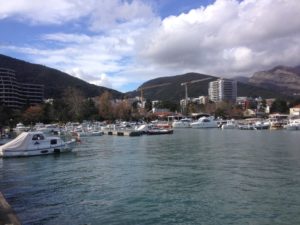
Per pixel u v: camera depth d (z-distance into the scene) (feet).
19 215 74.69
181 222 69.31
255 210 76.38
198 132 419.13
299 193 90.53
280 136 330.54
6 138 252.01
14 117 526.98
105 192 93.97
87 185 103.30
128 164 144.36
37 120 563.89
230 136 333.62
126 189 97.09
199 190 94.79
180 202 83.10
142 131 375.04
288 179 108.58
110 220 70.95
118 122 589.32
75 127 416.26
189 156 169.27
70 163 150.41
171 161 151.43
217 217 72.02
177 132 419.54
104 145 239.50
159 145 235.20
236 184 102.01
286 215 72.95
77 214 75.00
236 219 70.74
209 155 172.65
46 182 108.68
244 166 135.03
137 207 79.46
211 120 544.21
